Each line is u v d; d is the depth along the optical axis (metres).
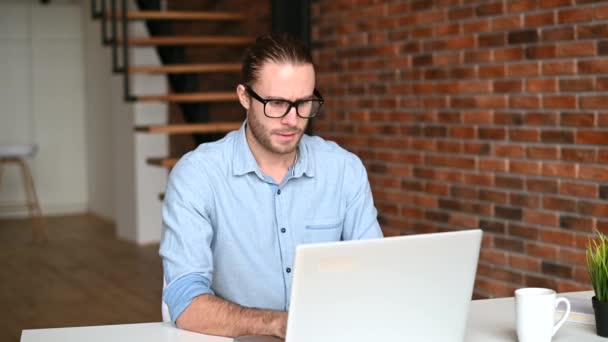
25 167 8.84
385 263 1.66
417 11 4.84
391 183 5.17
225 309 1.96
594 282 1.99
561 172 3.99
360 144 5.40
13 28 9.88
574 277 3.96
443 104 4.70
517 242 4.28
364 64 5.30
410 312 1.73
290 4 5.70
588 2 3.79
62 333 1.97
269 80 2.04
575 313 2.07
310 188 2.31
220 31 6.91
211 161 2.23
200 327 1.97
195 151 2.26
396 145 5.09
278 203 2.26
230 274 2.25
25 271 6.73
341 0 5.45
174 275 2.09
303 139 2.37
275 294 2.26
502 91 4.30
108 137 9.32
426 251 1.70
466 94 4.54
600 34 3.75
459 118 4.60
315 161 2.33
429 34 4.77
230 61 6.72
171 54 6.43
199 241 2.13
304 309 1.61
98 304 5.55
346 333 1.67
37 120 10.04
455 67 4.60
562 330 2.00
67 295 5.84
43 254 7.48
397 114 5.06
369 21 5.23
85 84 10.12
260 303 2.26
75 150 10.22
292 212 2.28
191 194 2.18
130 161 7.88
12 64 9.91
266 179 2.24
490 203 4.43
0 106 9.89
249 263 2.25
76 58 10.13
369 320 1.68
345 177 2.38
